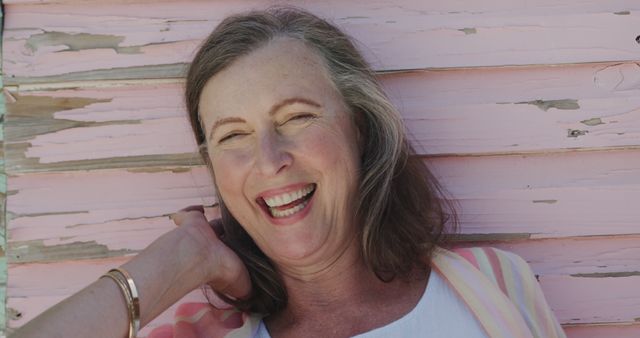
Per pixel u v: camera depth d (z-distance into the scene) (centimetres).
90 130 188
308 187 160
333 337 164
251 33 158
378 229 166
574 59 184
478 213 186
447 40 186
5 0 186
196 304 173
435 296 162
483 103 186
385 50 187
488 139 186
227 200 164
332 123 159
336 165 158
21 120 188
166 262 150
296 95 156
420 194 176
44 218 188
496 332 154
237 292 168
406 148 173
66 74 187
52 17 188
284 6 182
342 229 163
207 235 161
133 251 188
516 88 186
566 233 185
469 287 159
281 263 166
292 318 171
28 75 187
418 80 187
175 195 189
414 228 170
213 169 169
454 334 157
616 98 184
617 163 185
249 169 157
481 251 168
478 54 186
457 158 187
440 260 166
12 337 130
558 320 186
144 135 188
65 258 187
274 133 157
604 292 186
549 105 185
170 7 188
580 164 186
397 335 158
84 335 134
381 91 167
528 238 186
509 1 187
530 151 185
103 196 188
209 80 160
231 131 158
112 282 143
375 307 165
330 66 163
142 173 189
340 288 168
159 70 188
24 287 188
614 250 186
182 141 188
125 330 141
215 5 188
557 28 185
